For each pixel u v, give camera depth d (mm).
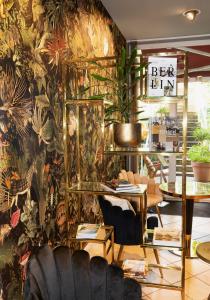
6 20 1502
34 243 1820
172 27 4020
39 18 1856
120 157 4332
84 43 2721
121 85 2395
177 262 2887
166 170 4680
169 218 4219
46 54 1954
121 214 2342
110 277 1267
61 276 1292
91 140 3035
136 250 3131
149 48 4656
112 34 3746
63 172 2262
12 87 1561
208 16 3631
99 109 3281
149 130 2350
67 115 2326
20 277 1656
